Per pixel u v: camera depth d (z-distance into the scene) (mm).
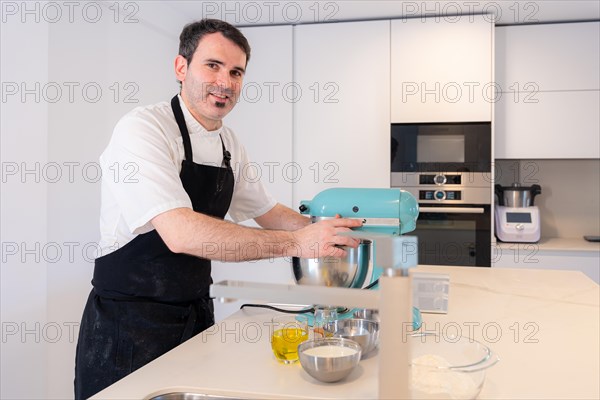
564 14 3338
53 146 2557
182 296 1573
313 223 1412
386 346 800
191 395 985
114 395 951
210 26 1580
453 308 1643
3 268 2471
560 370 1097
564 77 3434
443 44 3365
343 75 3486
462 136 3363
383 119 3453
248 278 3615
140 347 1513
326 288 799
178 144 1607
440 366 894
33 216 2496
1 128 2441
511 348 1247
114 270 1554
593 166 3844
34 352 2527
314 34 3514
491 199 3350
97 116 2873
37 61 2471
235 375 1053
